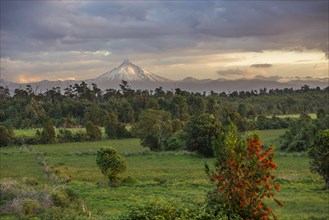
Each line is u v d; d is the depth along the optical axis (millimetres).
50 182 43344
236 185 16328
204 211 15562
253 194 16281
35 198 26312
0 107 154750
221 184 16703
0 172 51906
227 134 17531
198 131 70562
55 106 149750
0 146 96562
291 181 43344
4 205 24734
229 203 16297
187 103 148125
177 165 59219
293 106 184875
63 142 103250
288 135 78750
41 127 132125
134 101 153375
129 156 71750
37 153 76938
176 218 14852
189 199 31797
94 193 36594
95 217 24172
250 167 16484
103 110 135625
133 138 111000
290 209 30156
